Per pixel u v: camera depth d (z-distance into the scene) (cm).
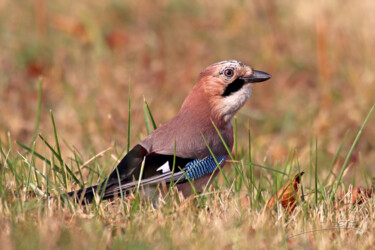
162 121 1283
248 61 1530
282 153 1195
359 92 1372
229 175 889
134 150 758
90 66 1470
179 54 1541
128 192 736
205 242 602
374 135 1266
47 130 1217
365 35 1538
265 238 629
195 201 752
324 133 1271
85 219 654
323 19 1468
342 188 834
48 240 580
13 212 648
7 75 1420
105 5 1683
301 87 1458
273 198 756
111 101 1300
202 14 1694
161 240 602
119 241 594
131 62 1505
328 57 1516
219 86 817
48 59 1480
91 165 895
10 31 1553
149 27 1628
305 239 641
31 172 795
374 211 725
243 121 1345
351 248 619
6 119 1256
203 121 805
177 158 765
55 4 1702
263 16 1645
